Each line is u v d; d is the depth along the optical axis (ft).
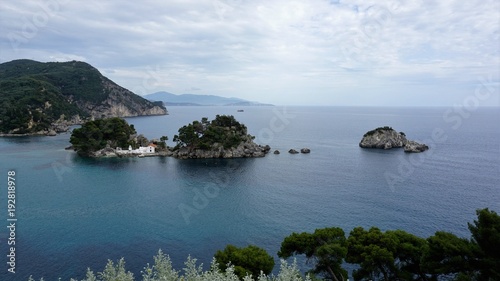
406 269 107.04
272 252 180.75
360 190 302.25
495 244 83.20
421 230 208.13
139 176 370.53
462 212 238.89
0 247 183.21
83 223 223.30
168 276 58.13
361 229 119.96
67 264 165.37
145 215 241.35
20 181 341.82
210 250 184.65
